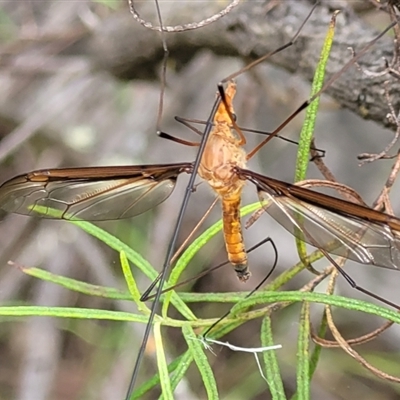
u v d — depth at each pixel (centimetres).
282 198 21
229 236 22
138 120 29
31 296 27
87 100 29
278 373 19
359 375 27
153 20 25
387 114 22
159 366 20
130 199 21
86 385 27
